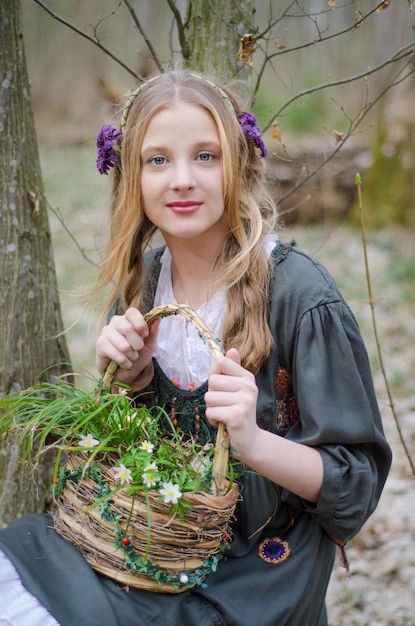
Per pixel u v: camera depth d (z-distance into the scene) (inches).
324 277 67.0
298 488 62.6
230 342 67.6
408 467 135.5
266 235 70.7
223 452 57.9
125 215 71.0
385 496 126.6
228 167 66.5
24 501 86.2
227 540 63.6
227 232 71.2
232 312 67.6
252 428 59.2
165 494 53.9
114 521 57.2
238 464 64.8
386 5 82.5
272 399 67.0
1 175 84.0
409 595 102.3
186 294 74.3
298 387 64.7
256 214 69.0
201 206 66.9
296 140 346.6
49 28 494.0
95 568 59.7
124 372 70.6
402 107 279.6
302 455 62.1
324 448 63.4
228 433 58.7
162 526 56.0
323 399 63.3
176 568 57.8
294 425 66.6
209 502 55.8
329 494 62.3
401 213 280.2
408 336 196.9
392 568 107.8
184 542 56.8
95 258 237.6
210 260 72.1
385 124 281.7
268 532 67.1
